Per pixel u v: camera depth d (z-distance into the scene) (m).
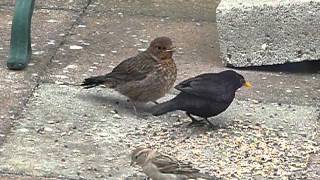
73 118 8.82
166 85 9.01
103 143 8.30
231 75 8.66
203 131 8.66
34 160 7.92
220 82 8.59
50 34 10.95
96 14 11.70
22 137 8.34
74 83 9.64
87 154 8.08
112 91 9.52
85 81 9.22
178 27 11.42
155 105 8.95
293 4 9.98
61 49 10.52
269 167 7.94
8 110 8.89
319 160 8.12
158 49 8.90
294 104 9.38
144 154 7.34
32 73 9.82
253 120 8.95
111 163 7.93
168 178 7.24
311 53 10.14
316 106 9.34
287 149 8.30
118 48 10.65
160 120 8.89
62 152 8.09
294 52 10.15
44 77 9.74
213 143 8.39
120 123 8.77
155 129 8.67
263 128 8.75
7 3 11.95
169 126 8.76
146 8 12.01
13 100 9.12
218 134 8.59
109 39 10.90
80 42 10.76
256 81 9.95
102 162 7.93
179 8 12.08
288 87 9.82
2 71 9.83
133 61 9.02
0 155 7.97
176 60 10.38
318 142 8.48
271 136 8.57
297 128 8.78
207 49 10.77
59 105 9.09
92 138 8.40
